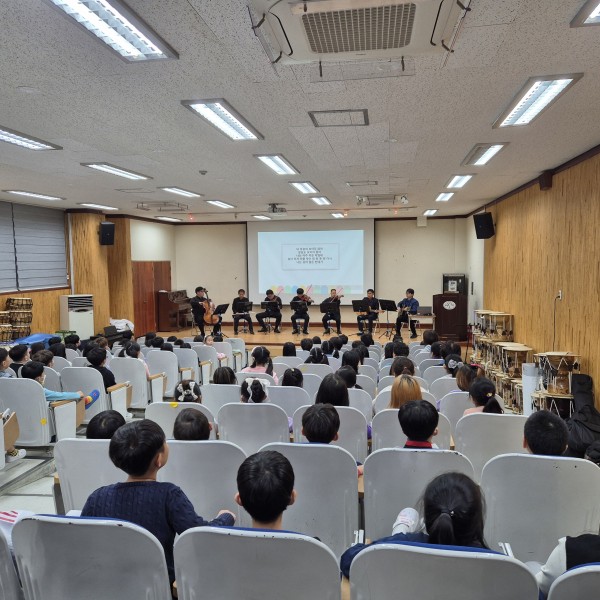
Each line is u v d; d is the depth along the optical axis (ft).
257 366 16.11
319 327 45.83
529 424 7.49
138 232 41.57
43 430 13.73
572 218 19.08
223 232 47.65
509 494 6.68
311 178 23.63
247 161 19.60
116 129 14.84
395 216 43.88
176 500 5.49
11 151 17.65
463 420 9.55
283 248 46.01
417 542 4.09
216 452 7.16
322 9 6.74
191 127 14.64
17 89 11.41
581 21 8.26
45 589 4.69
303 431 8.02
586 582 3.65
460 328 37.50
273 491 4.62
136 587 4.55
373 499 7.16
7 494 12.27
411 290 38.22
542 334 22.62
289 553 4.03
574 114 13.61
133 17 7.93
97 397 15.31
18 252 31.24
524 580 3.57
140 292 41.63
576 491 6.44
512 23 8.33
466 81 11.06
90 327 35.09
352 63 9.86
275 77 10.69
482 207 36.01
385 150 17.79
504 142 16.55
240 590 4.24
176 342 25.08
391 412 9.91
